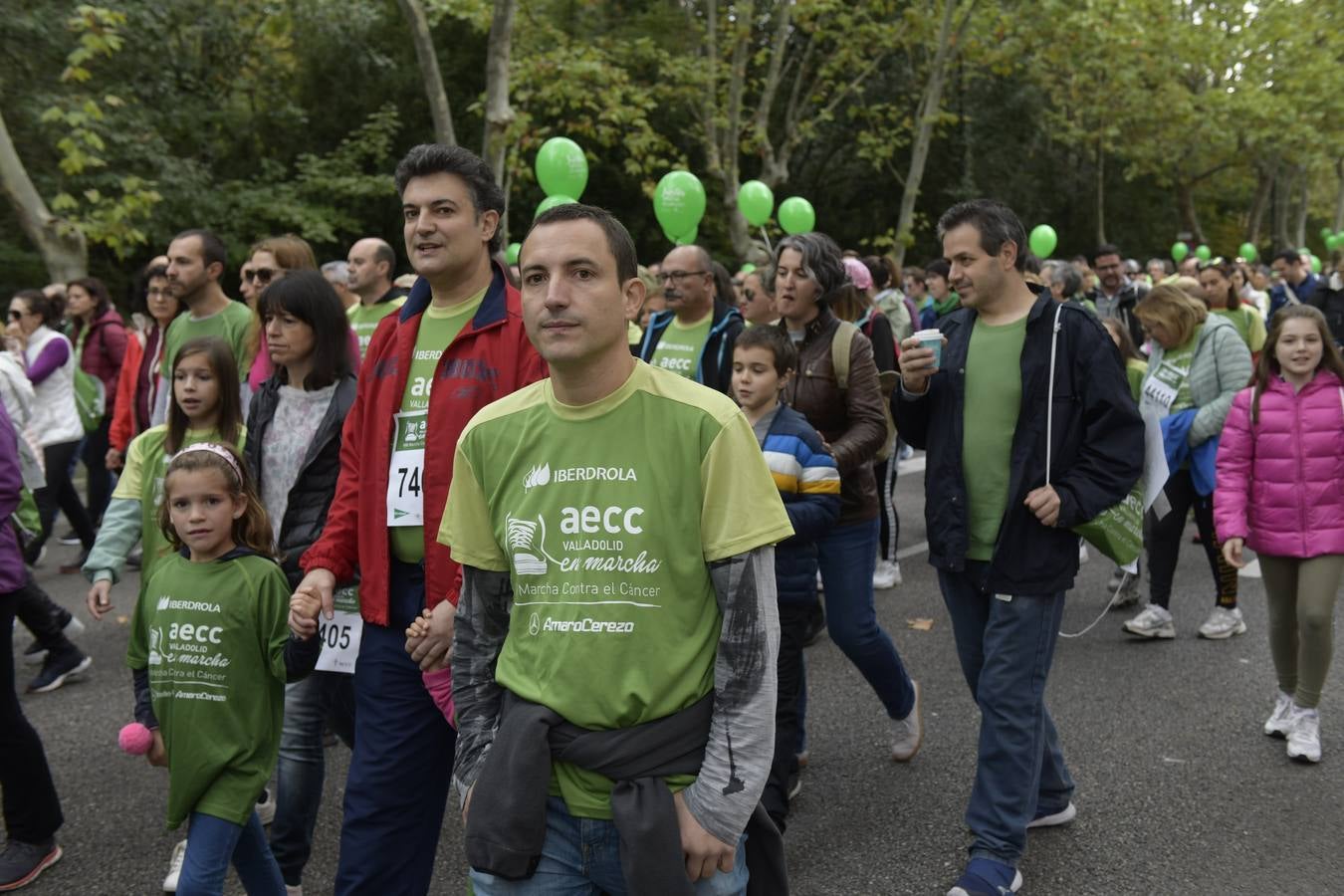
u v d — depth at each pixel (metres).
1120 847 3.63
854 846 3.67
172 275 4.75
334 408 3.33
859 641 4.00
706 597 1.92
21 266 16.66
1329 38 27.06
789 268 3.99
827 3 17.69
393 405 2.72
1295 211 46.66
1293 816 3.83
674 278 4.96
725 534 1.88
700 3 17.98
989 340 3.41
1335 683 5.14
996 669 3.29
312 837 3.68
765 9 19.39
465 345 2.64
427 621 2.46
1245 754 4.38
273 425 3.50
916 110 23.72
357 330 5.74
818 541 3.91
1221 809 3.89
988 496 3.36
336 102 19.81
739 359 3.56
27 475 5.06
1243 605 6.48
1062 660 5.56
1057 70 25.52
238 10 18.70
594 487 1.91
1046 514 3.19
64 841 3.82
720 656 1.89
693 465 1.90
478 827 1.86
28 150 15.75
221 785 2.89
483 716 2.06
